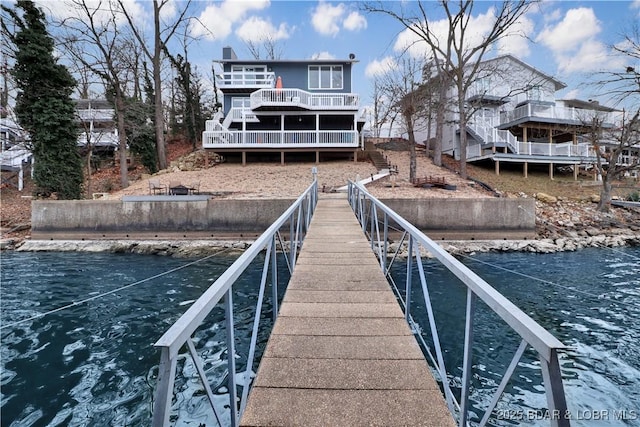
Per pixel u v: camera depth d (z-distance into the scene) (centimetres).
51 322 537
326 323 272
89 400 347
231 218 1142
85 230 1152
